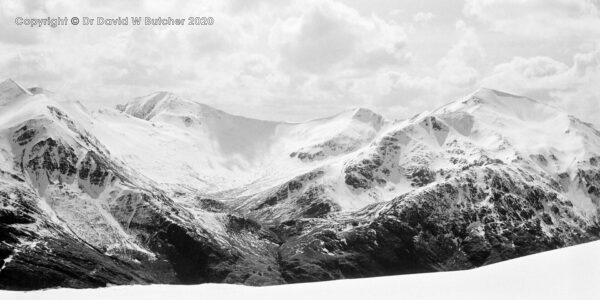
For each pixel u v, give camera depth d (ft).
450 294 371.56
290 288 436.35
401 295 384.68
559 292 345.31
